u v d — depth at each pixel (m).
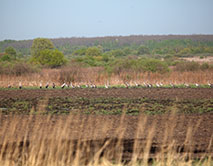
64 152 34.25
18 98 81.31
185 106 71.00
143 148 37.91
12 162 34.44
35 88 106.00
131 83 116.12
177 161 36.19
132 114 61.78
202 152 40.22
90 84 112.19
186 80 121.19
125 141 41.22
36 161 34.03
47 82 108.06
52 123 51.28
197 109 67.69
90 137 41.59
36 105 71.25
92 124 51.03
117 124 51.88
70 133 43.50
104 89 103.75
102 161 34.62
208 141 43.81
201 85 114.50
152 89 103.62
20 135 42.88
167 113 62.91
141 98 82.94
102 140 38.34
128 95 88.56
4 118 55.97
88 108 67.94
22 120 53.97
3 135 43.19
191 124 53.47
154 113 62.94
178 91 98.00
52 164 32.78
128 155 37.16
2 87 106.00
